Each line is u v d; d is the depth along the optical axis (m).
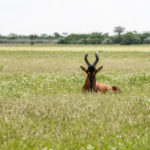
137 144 18.33
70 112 26.39
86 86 41.31
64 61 121.56
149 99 32.75
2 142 19.02
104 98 34.28
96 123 22.78
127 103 30.83
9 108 29.09
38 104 30.39
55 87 47.84
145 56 159.75
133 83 52.88
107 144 18.47
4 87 46.34
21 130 21.05
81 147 17.66
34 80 54.91
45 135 19.80
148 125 22.83
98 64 105.81
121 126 22.09
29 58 140.25
